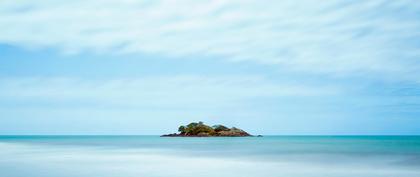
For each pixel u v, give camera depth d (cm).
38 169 3478
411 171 3400
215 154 5684
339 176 3080
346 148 7581
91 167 3694
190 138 15138
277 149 7181
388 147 8006
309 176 3098
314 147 8025
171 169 3566
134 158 4859
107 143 10281
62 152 6012
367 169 3575
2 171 3319
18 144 9344
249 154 5712
